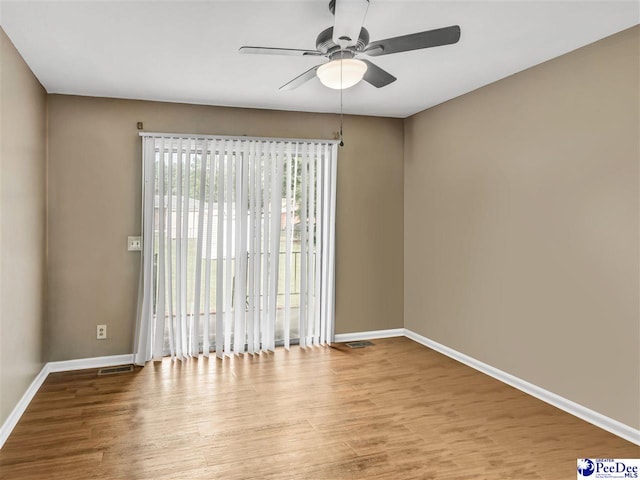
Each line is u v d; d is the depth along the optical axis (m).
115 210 4.03
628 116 2.64
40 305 3.59
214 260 4.33
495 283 3.68
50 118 3.85
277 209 4.44
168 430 2.76
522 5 2.35
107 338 4.03
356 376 3.72
